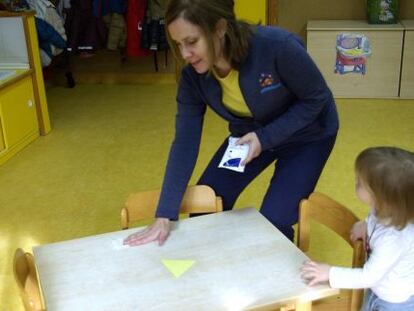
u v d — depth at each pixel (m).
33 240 2.93
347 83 5.24
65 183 3.61
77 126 4.71
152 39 5.48
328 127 2.04
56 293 1.43
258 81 1.79
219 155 2.15
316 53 5.19
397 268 1.48
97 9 5.49
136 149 4.15
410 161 1.46
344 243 2.81
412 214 1.43
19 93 4.16
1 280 2.59
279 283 1.44
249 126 1.99
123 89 5.86
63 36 5.18
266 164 2.12
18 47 4.27
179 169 1.91
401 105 5.01
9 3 4.55
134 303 1.38
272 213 1.95
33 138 4.39
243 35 1.68
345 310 1.66
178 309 1.35
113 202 3.32
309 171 1.99
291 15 5.61
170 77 5.99
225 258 1.56
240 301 1.38
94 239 1.70
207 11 1.54
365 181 1.49
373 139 4.18
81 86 6.02
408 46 5.03
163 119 4.82
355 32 5.06
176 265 1.53
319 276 1.44
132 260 1.57
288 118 1.85
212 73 1.80
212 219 1.79
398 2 5.23
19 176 3.75
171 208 1.82
